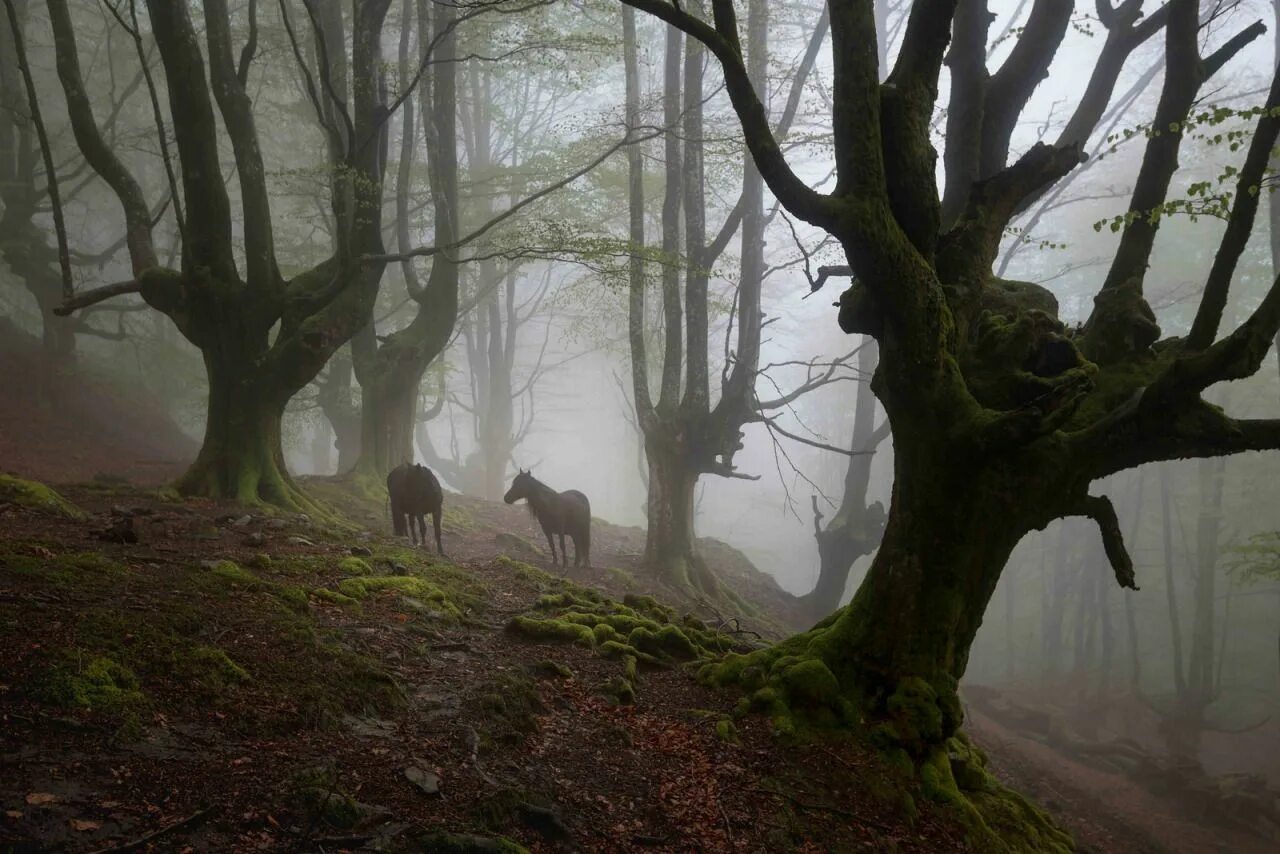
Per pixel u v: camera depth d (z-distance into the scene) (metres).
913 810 6.14
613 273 14.52
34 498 8.70
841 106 6.26
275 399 13.06
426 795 4.45
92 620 5.10
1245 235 6.58
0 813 3.45
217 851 3.60
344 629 6.47
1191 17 7.47
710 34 6.03
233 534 9.15
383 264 13.79
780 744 6.44
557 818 4.63
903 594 6.91
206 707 4.67
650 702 6.83
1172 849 16.28
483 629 7.63
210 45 13.10
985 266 7.36
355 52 13.56
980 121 8.62
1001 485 6.80
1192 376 6.43
